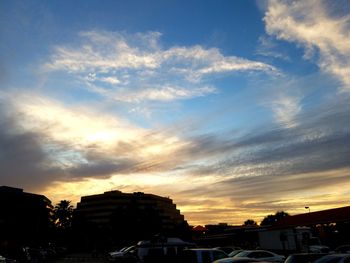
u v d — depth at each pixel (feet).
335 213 108.78
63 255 265.34
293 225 114.73
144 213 286.66
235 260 39.55
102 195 481.87
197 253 55.21
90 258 201.36
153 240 83.66
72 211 414.00
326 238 148.97
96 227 378.32
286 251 111.65
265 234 120.57
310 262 44.47
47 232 341.62
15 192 313.94
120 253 108.47
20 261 135.54
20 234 301.22
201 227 324.39
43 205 345.31
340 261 39.37
